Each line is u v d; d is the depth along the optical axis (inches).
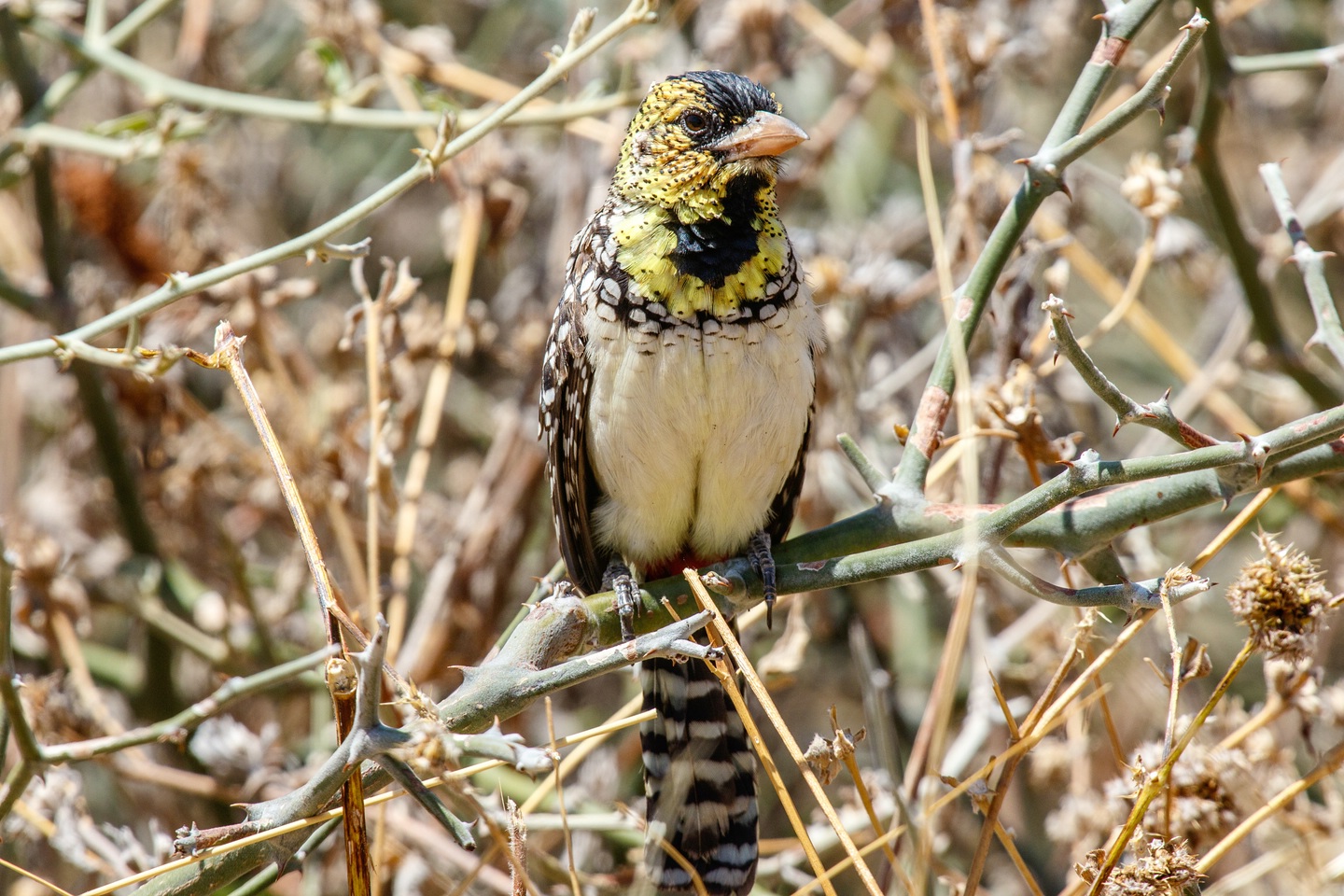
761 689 219.9
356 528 394.9
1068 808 305.0
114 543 415.2
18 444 419.5
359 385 415.5
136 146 337.7
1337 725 275.6
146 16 363.6
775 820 419.2
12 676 242.2
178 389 382.3
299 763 374.0
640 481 299.0
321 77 411.5
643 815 338.3
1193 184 479.8
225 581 417.7
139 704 406.3
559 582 255.6
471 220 379.6
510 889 303.7
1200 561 231.9
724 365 286.5
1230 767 246.1
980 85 360.5
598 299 290.7
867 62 412.8
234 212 492.4
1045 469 339.0
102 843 287.4
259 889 251.9
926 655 421.7
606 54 432.8
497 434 435.5
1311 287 251.0
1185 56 233.6
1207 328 464.4
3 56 398.0
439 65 406.6
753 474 299.3
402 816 337.7
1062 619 342.0
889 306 390.0
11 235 446.6
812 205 498.9
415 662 368.5
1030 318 320.8
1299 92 514.3
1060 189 243.9
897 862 231.1
